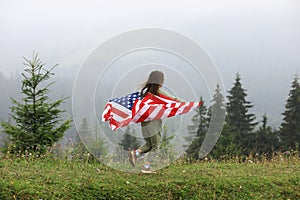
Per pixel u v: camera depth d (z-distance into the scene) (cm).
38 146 812
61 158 788
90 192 539
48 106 857
